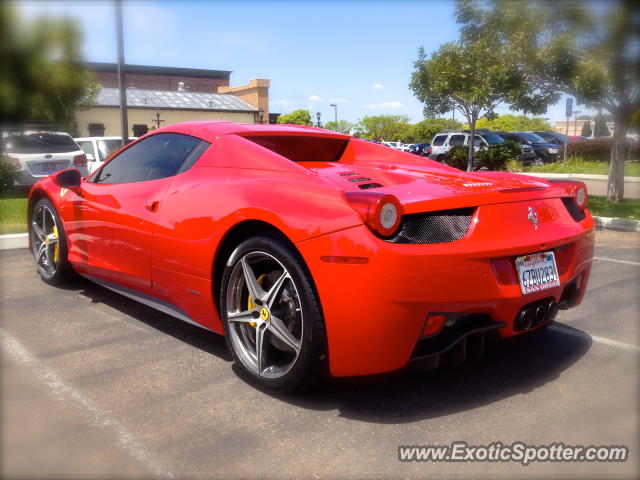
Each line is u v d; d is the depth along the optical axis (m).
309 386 2.42
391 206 2.14
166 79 60.22
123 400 2.46
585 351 3.01
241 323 2.68
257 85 42.38
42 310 3.73
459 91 11.81
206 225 2.70
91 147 12.13
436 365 2.37
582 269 2.76
